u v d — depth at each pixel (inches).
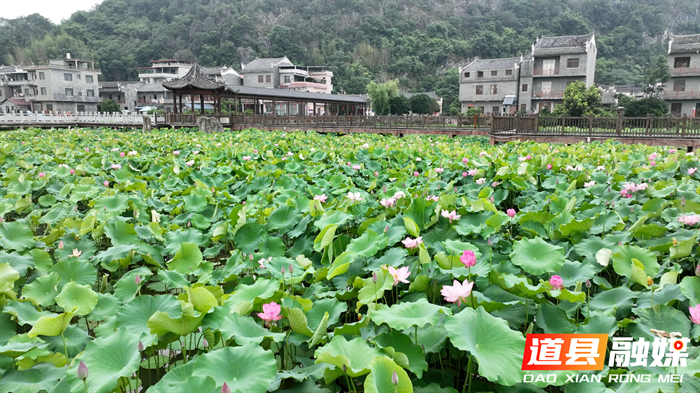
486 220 150.3
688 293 98.0
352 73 3203.7
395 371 71.6
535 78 1755.7
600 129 663.8
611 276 137.8
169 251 161.6
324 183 253.1
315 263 146.8
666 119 593.6
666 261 127.6
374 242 128.4
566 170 283.1
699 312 78.0
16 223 161.5
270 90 1333.7
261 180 267.0
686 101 1448.1
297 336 98.2
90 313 109.4
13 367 88.7
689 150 575.8
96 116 1381.6
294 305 102.9
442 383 89.8
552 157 321.4
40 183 256.2
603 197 209.9
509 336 79.8
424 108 2014.0
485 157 307.7
